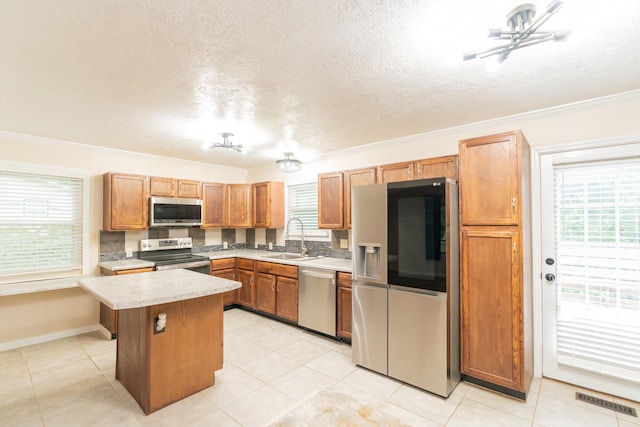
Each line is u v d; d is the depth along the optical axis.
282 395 2.39
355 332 2.90
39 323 3.47
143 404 2.20
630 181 2.33
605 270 2.40
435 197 2.43
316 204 4.60
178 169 4.78
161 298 2.01
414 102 2.51
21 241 3.44
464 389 2.47
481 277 2.41
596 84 2.19
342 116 2.84
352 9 1.41
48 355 3.12
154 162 4.51
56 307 3.59
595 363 2.42
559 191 2.61
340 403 2.28
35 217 3.52
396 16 1.46
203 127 3.14
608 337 2.38
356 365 2.89
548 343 2.64
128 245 4.21
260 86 2.21
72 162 3.75
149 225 4.09
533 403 2.27
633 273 2.30
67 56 1.78
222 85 2.18
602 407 2.22
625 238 2.34
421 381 2.47
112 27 1.52
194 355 2.40
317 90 2.28
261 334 3.67
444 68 1.96
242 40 1.65
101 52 1.75
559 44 1.68
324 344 3.38
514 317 2.27
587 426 2.01
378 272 2.81
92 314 3.84
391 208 2.67
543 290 2.66
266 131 3.30
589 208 2.48
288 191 5.00
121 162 4.17
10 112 2.68
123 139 3.57
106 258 4.01
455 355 2.49
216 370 2.55
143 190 4.06
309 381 2.60
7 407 2.23
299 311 3.81
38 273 3.50
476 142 2.45
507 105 2.58
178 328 2.32
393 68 1.96
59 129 3.18
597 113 2.46
